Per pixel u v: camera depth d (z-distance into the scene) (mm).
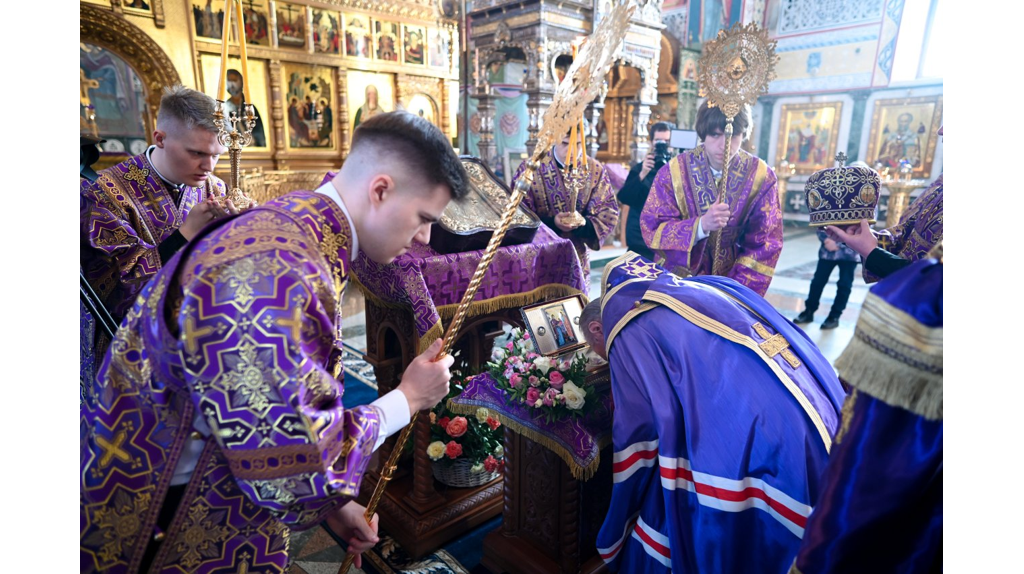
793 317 3369
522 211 2129
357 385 3309
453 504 2006
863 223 1414
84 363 1595
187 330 701
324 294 778
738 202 2086
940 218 1363
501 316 2094
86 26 5559
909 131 6277
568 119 945
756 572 1301
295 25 6645
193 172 1656
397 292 1771
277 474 724
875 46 6363
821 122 6961
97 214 1572
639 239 2422
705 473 1289
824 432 1179
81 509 807
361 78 7207
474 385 1751
